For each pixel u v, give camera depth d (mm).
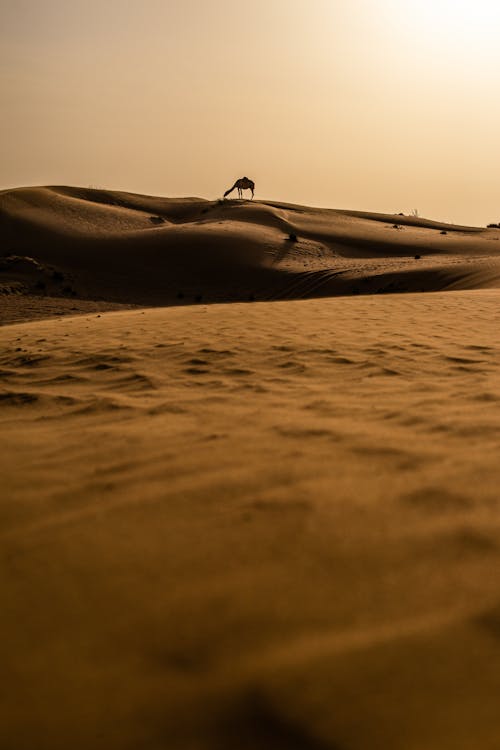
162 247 63219
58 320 14992
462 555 2348
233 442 4105
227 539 2619
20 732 1495
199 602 2107
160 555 2500
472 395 5121
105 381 6930
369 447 3820
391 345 8031
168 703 1581
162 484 3361
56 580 2324
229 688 1627
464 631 1829
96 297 48312
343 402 5207
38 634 1949
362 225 85938
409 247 69688
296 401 5363
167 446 4109
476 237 78625
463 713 1481
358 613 1981
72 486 3418
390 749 1390
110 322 12414
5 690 1663
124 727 1502
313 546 2508
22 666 1774
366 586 2160
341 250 69250
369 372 6535
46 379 7301
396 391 5547
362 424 4410
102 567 2416
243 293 52656
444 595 2062
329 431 4234
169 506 3033
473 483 3086
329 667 1686
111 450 4090
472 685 1578
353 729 1454
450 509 2795
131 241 65062
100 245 63812
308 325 10258
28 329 12734
